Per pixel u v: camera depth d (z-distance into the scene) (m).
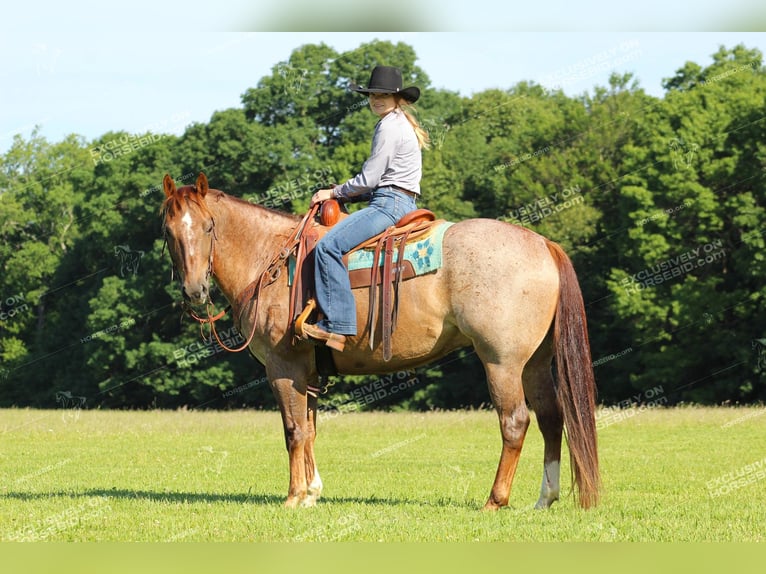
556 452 7.90
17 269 48.75
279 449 16.72
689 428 19.62
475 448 16.67
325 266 7.68
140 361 40.56
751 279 35.75
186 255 7.70
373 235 7.80
